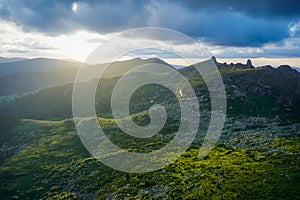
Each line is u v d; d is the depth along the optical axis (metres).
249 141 91.62
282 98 126.75
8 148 136.00
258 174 63.19
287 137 89.62
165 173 76.81
